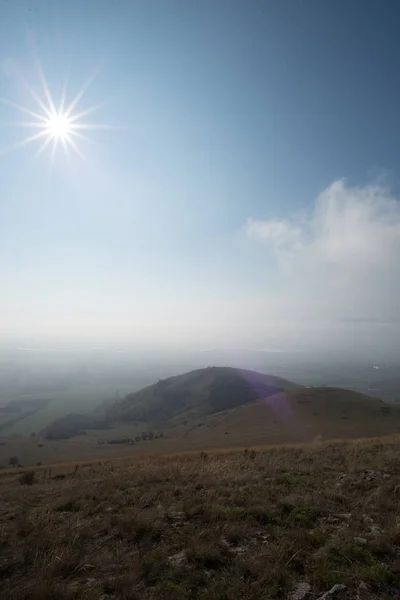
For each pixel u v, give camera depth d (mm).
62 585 4773
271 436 87000
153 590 4703
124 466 17938
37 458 98250
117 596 4535
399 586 4688
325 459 14406
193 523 7121
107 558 5668
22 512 8172
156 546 6078
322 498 8367
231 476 11266
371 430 86250
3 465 90250
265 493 8938
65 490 11039
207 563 5383
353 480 10312
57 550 5727
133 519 6984
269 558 5363
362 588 4594
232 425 112375
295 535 6148
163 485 10469
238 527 6477
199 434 111812
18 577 5227
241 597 4480
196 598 4480
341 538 6000
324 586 4703
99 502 9047
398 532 6059
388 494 8609
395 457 13430
